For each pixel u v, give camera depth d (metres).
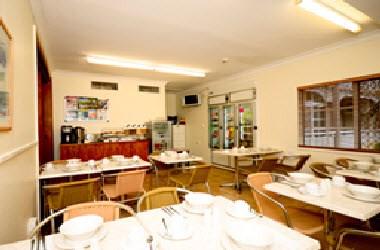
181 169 4.08
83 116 5.68
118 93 6.16
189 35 3.44
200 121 7.64
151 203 1.74
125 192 2.84
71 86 5.55
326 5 2.54
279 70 4.98
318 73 4.23
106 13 2.73
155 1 2.47
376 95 3.54
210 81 7.04
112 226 1.26
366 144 3.65
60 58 4.47
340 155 3.89
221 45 3.90
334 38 3.66
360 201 1.64
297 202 2.58
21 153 1.82
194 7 2.61
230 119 6.46
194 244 1.05
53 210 2.33
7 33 1.40
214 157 7.04
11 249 1.03
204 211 1.34
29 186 2.18
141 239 1.01
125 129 6.20
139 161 3.78
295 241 1.07
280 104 4.97
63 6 2.55
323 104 4.27
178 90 8.65
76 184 2.29
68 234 1.05
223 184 4.77
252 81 5.65
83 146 5.11
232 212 1.39
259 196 2.02
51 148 4.90
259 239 1.05
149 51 4.16
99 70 5.45
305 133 4.61
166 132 6.54
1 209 1.30
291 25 3.13
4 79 1.35
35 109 2.56
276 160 3.87
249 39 3.64
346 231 1.56
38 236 1.17
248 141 5.84
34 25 2.57
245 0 2.46
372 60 3.48
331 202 1.62
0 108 1.28
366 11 2.60
